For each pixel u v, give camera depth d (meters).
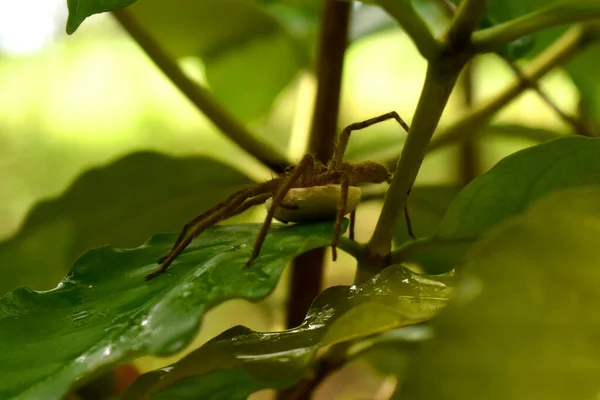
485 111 0.46
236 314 0.68
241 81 0.60
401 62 0.97
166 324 0.34
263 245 0.37
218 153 0.92
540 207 0.33
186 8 0.53
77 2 0.36
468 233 0.38
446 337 0.32
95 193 0.45
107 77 0.99
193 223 0.39
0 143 0.92
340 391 0.71
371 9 0.53
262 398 0.56
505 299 0.32
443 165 0.73
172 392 0.37
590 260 0.32
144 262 0.38
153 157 0.44
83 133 0.96
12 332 0.36
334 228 0.37
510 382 0.32
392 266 0.37
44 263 0.47
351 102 0.89
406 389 0.32
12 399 0.34
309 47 0.53
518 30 0.36
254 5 0.52
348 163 0.41
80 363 0.34
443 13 0.50
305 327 0.36
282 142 0.83
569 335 0.32
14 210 0.88
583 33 0.46
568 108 0.75
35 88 0.96
